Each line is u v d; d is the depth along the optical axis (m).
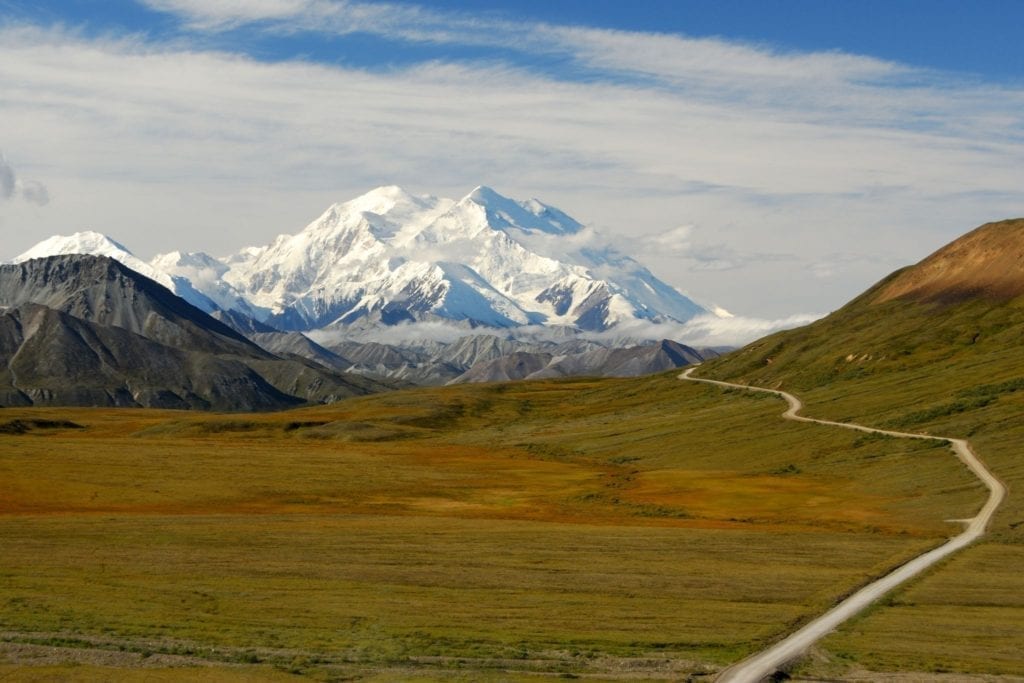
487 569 103.25
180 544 116.00
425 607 87.19
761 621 83.19
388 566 104.38
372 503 158.62
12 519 134.12
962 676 68.56
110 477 182.12
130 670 66.50
